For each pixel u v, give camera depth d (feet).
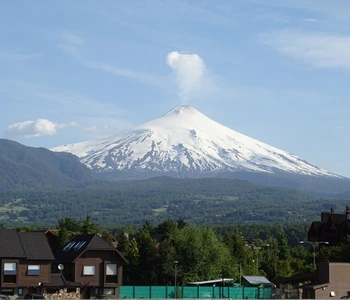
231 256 422.41
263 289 340.39
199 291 339.98
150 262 398.62
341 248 403.13
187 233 403.34
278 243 586.04
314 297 313.12
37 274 307.17
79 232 525.34
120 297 325.42
